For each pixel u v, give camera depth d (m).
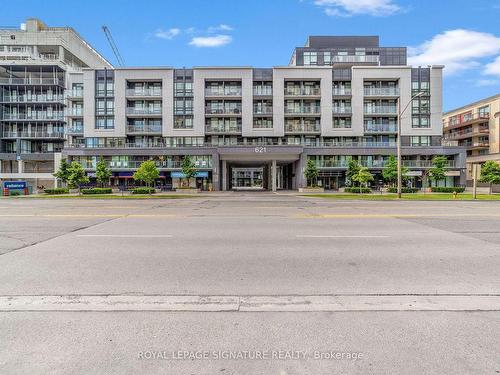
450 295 4.64
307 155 51.75
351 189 42.19
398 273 5.70
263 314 4.00
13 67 57.88
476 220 12.87
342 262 6.42
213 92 54.53
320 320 3.83
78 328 3.63
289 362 2.98
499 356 3.08
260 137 55.09
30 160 57.06
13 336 3.45
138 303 4.35
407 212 16.09
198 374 2.80
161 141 55.34
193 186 51.06
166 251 7.34
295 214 15.10
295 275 5.58
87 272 5.73
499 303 4.36
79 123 57.50
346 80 55.09
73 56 65.00
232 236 9.20
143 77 54.06
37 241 8.45
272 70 54.50
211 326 3.67
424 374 2.81
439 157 43.12
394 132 54.94
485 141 64.69
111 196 32.12
